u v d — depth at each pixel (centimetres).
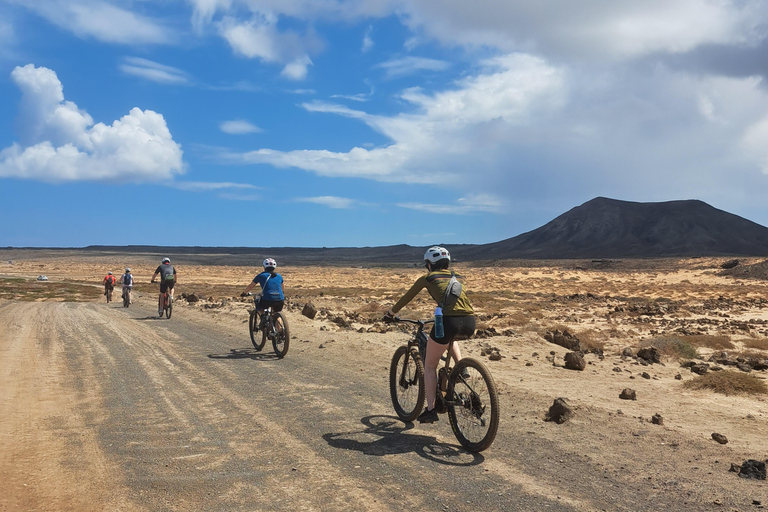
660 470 484
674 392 901
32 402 714
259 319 1206
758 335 1966
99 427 600
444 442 559
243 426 605
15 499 407
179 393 768
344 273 13288
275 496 418
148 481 445
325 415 655
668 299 4906
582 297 4881
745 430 668
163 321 1817
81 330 1543
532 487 442
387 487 439
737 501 419
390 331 1642
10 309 2380
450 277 575
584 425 623
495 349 1198
